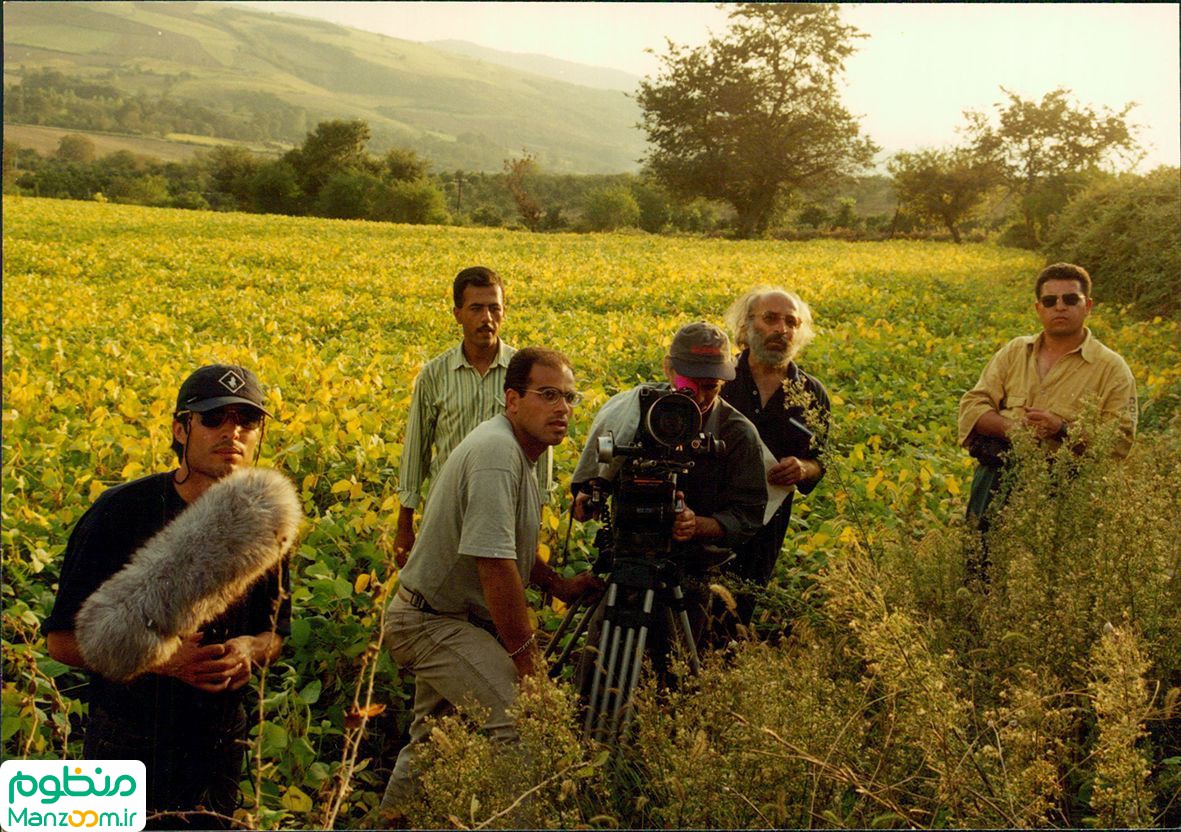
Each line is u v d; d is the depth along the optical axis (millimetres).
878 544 4574
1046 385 4734
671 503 3611
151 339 11484
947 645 3350
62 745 3559
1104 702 2615
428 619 3463
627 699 3369
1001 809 2508
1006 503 4117
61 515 5059
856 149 57594
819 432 4180
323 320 14328
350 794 3520
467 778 2592
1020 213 41406
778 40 55281
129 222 33375
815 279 20672
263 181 70312
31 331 10930
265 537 2551
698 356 3787
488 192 98125
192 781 2871
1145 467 3945
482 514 3293
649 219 76500
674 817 2512
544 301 17016
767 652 3004
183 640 2654
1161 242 17812
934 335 14273
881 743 2830
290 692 3744
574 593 3859
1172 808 2988
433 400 4531
